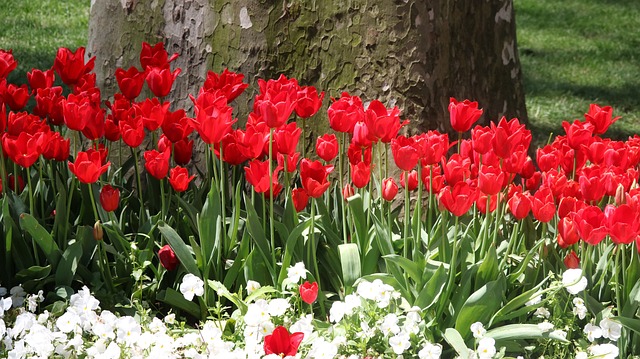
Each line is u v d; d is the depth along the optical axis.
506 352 3.12
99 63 4.81
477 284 3.12
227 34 4.45
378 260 3.41
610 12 12.16
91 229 3.46
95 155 3.10
